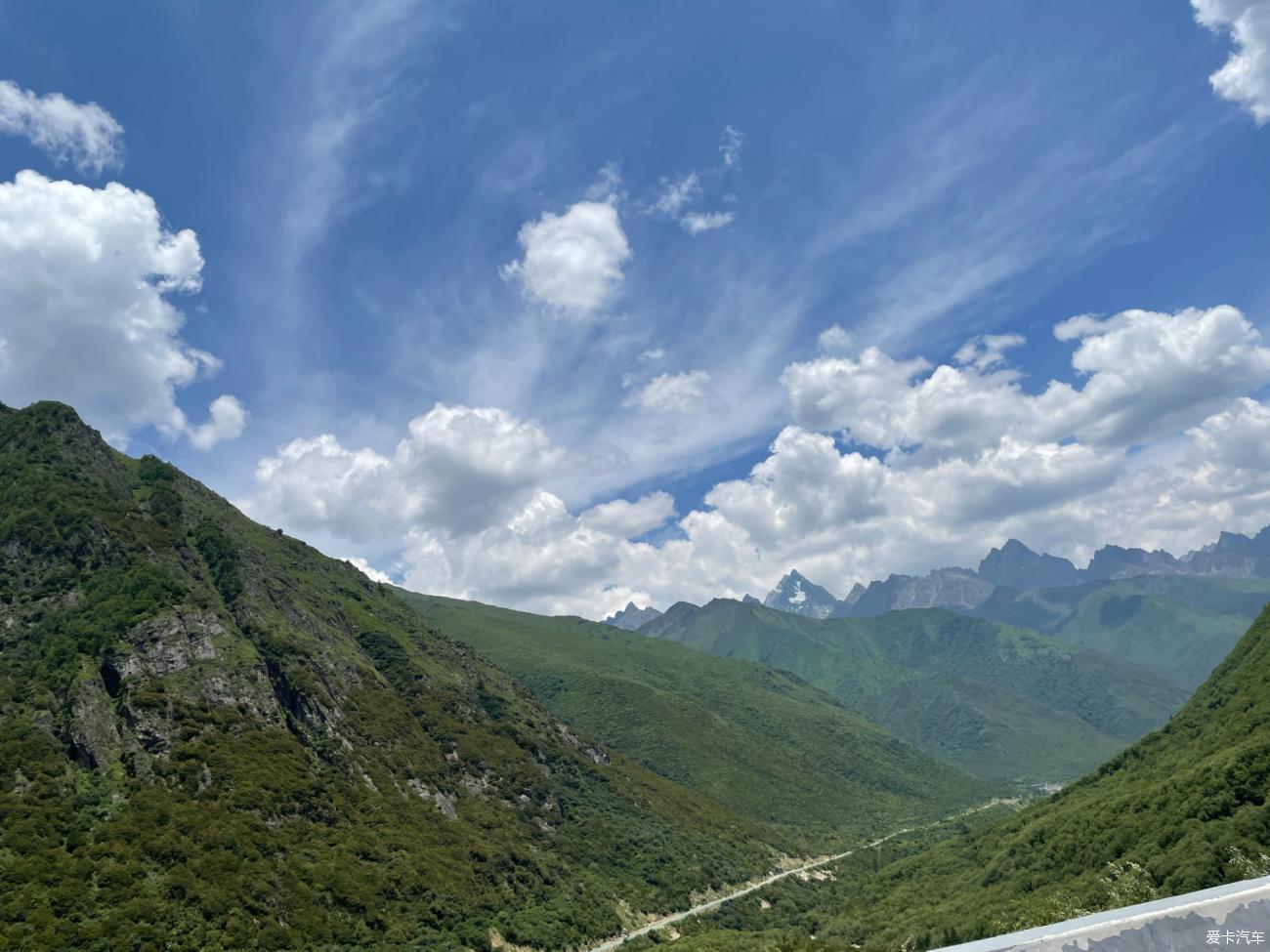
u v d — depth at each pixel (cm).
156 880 10325
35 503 16388
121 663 13562
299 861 12488
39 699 12400
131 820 11125
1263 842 9794
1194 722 16450
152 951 9144
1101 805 14288
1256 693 14912
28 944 8481
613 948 15112
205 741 13400
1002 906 12731
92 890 9688
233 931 10162
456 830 16562
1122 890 10569
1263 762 11206
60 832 10462
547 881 16762
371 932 11912
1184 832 11162
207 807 12200
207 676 14600
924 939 13088
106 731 12462
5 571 14738
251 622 17250
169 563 16725
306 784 14262
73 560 15400
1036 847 14625
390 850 14362
